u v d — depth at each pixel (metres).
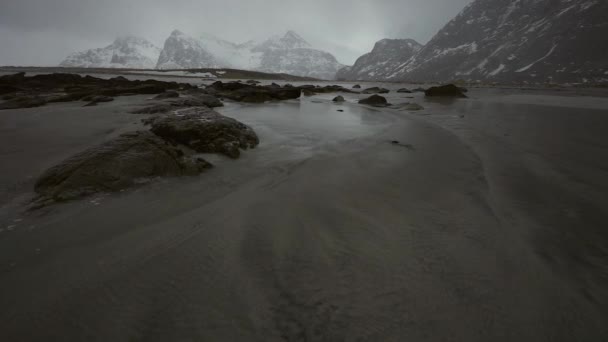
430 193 4.07
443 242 2.87
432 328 1.91
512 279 2.35
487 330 1.89
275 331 1.88
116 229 2.98
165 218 3.23
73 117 8.83
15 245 2.65
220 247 2.68
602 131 8.63
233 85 24.11
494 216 3.41
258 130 8.34
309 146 6.70
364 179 4.59
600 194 4.05
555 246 2.83
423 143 7.07
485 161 5.58
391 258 2.60
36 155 5.18
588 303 2.11
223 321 1.92
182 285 2.21
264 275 2.34
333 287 2.24
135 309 1.99
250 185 4.27
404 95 28.02
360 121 10.59
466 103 18.77
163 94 15.93
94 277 2.26
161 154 4.61
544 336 1.85
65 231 2.91
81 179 3.76
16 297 2.05
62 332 1.81
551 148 6.59
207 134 6.17
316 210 3.48
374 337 1.85
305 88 30.05
